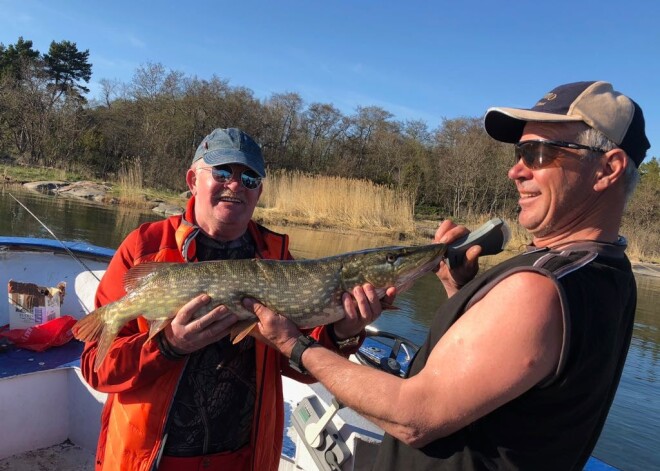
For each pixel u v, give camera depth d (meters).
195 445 2.39
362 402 1.82
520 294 1.60
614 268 1.77
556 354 1.57
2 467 3.73
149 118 44.97
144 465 2.31
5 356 4.20
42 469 3.78
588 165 1.83
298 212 24.67
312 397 3.27
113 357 2.36
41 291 4.65
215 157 2.60
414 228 25.23
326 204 24.81
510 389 1.57
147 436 2.32
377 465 2.07
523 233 21.55
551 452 1.66
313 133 62.31
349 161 59.72
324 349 2.11
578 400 1.63
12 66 53.56
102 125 46.06
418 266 2.59
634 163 1.84
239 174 2.66
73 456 3.99
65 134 42.00
